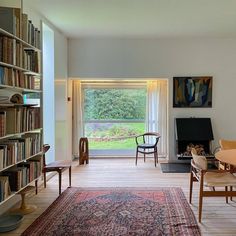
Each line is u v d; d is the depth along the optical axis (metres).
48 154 5.11
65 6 4.12
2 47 2.86
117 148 7.04
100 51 6.30
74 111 6.77
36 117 3.73
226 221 3.16
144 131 6.95
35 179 3.72
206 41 6.23
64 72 5.98
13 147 3.10
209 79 6.25
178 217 3.27
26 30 3.39
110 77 6.33
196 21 4.91
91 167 5.89
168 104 6.35
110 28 5.36
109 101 6.97
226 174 3.49
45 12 4.39
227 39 6.21
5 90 3.33
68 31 5.58
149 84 6.69
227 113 6.29
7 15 3.05
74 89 6.74
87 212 3.42
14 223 3.02
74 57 6.31
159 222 3.13
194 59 6.26
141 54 6.29
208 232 2.89
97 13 4.46
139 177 5.09
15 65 3.12
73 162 6.42
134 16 4.61
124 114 6.99
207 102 6.28
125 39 6.27
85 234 2.84
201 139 6.09
